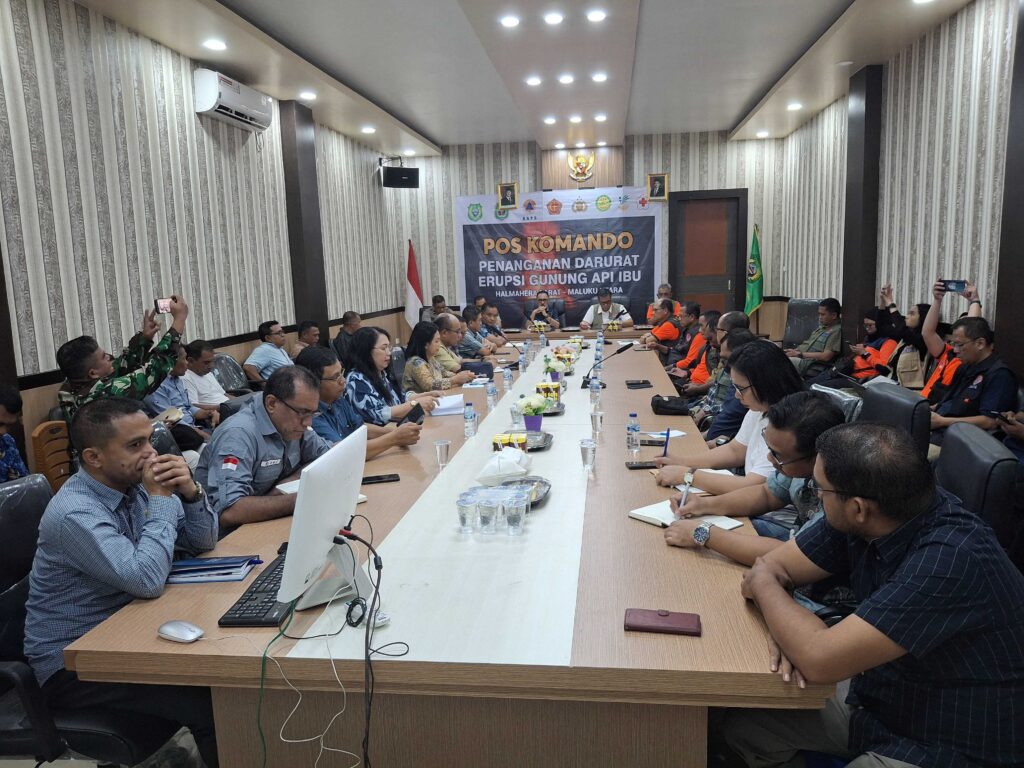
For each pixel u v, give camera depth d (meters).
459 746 1.43
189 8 4.50
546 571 1.71
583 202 9.65
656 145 9.70
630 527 2.00
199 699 1.70
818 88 7.00
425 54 5.93
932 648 1.22
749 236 9.77
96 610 1.67
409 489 2.40
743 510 2.09
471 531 1.99
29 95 4.03
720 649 1.35
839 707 1.56
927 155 5.52
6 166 3.87
